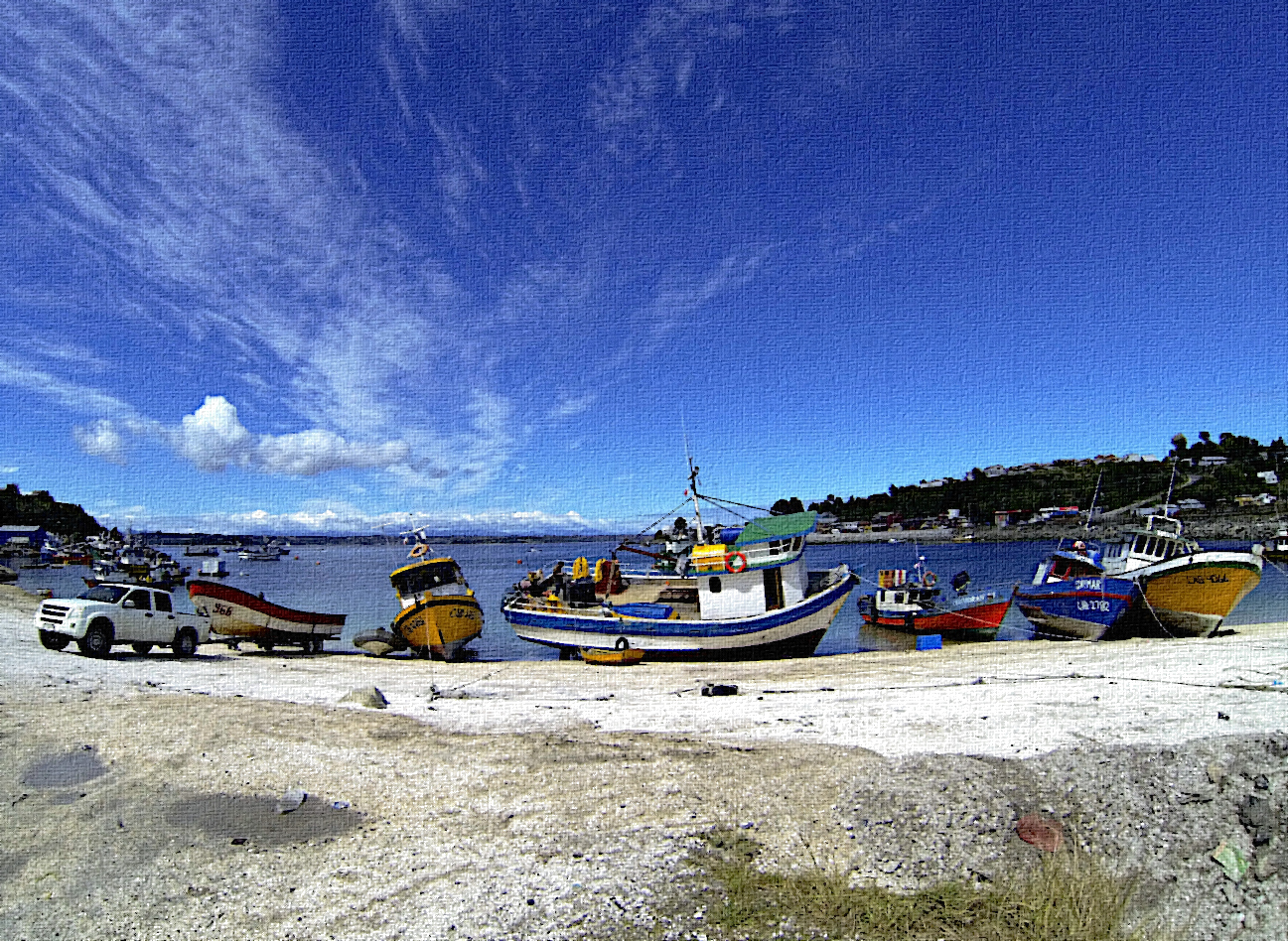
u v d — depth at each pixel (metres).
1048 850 6.23
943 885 5.85
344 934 5.33
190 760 8.88
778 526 25.72
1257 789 6.47
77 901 5.75
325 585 78.19
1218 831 6.11
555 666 23.95
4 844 6.65
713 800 7.62
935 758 8.26
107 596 19.92
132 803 7.62
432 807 7.65
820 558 118.06
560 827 7.10
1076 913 5.27
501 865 6.36
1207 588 22.53
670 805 7.53
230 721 10.64
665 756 9.08
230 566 132.00
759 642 24.47
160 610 20.91
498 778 8.44
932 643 25.84
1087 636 25.14
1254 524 115.94
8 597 40.66
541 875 6.14
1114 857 6.07
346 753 9.32
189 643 21.84
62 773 8.39
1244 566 22.11
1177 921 5.23
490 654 31.25
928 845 6.45
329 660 24.48
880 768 8.12
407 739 10.01
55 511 178.00
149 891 5.92
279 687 16.31
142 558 82.50
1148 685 13.01
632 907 5.61
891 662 21.64
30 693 12.33
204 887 5.99
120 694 12.83
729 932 5.27
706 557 25.53
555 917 5.50
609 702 14.38
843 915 5.45
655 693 16.45
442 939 5.25
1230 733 8.19
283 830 7.09
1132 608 24.16
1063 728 9.40
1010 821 6.73
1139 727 9.03
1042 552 118.50
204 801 7.73
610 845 6.69
